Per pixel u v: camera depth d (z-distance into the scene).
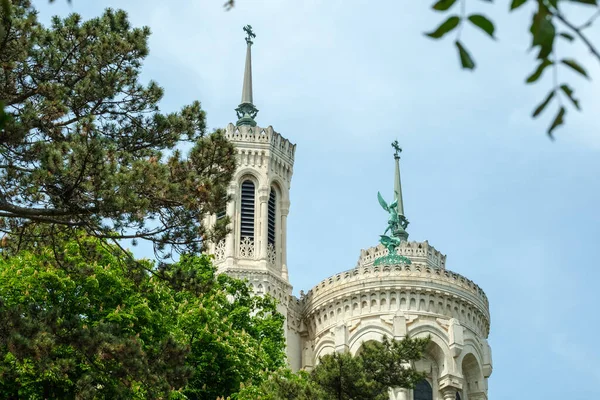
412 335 82.50
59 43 35.03
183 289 37.22
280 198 90.19
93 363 33.53
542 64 9.52
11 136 30.39
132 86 35.94
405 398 79.56
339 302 85.12
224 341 50.16
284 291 85.62
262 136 90.44
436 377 82.50
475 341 85.31
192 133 36.47
